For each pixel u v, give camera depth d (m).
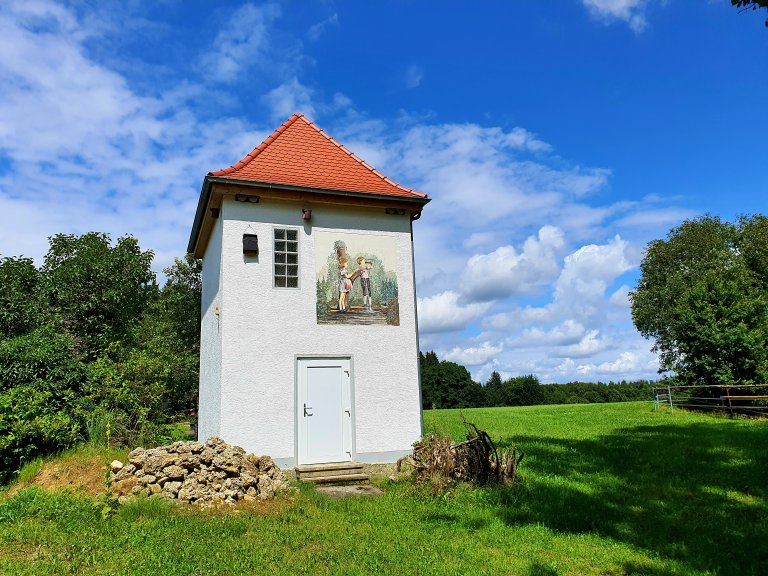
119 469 9.68
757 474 11.24
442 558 6.89
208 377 14.92
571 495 10.03
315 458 12.52
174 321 27.52
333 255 13.52
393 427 13.28
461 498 9.85
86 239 21.05
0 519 8.04
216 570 6.26
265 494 9.55
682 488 10.48
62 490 9.41
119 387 14.60
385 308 13.77
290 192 13.07
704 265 40.09
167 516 8.23
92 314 20.12
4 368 12.98
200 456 9.77
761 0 7.75
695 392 25.19
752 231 40.34
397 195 13.91
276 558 6.71
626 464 13.01
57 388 13.20
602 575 6.48
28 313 18.03
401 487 10.80
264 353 12.50
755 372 23.22
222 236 12.68
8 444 11.20
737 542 7.54
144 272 21.48
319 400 12.80
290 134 15.45
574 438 17.83
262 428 12.20
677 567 6.69
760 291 29.67
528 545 7.46
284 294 12.90
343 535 7.70
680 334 25.81
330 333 13.13
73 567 6.25
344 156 15.46
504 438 18.03
